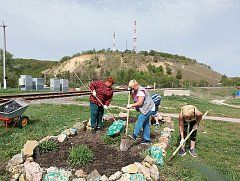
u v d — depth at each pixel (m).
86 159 6.98
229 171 7.59
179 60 154.88
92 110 9.75
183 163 7.83
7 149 8.11
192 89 76.88
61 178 6.09
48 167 6.72
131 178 6.14
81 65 116.94
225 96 67.12
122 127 9.12
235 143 10.73
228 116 19.98
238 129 14.19
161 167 7.24
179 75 113.69
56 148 7.86
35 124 11.41
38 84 44.25
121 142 8.02
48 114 14.30
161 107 22.88
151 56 142.00
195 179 6.80
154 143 8.95
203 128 13.76
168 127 11.50
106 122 11.38
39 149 7.55
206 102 35.53
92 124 9.81
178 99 35.09
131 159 7.36
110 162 7.13
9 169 6.66
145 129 8.81
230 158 8.77
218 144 10.37
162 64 132.75
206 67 164.00
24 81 40.78
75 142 8.57
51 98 24.73
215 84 117.62
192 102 32.25
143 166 6.61
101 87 9.80
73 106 18.56
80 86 58.22
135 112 16.75
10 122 10.75
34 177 6.22
